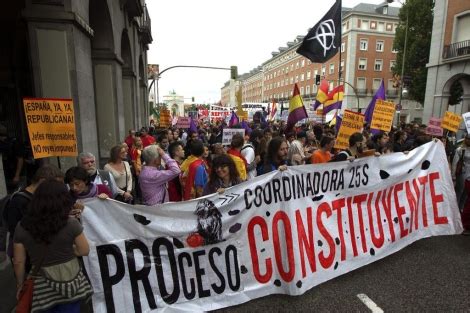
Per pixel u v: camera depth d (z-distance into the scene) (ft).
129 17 40.55
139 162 23.32
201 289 10.09
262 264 10.93
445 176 15.67
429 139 22.57
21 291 6.82
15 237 6.89
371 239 13.28
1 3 26.89
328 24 21.18
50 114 11.18
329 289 11.41
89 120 20.16
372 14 157.89
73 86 17.83
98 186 12.26
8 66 33.45
